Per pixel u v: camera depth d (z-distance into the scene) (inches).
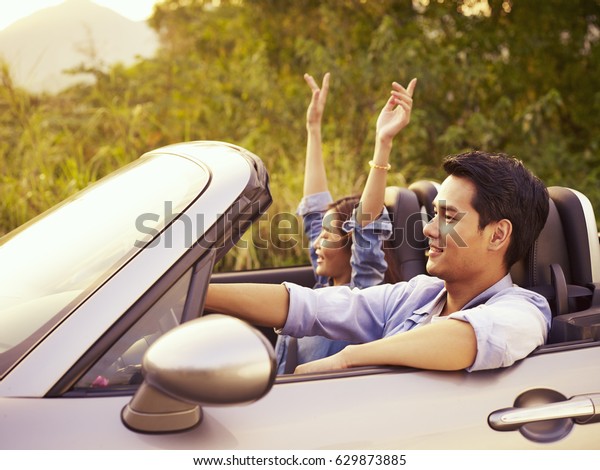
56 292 50.8
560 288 71.9
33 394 45.7
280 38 332.5
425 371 55.6
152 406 45.6
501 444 52.3
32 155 198.4
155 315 49.1
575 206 76.7
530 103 325.7
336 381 53.0
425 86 272.7
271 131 264.8
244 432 47.8
